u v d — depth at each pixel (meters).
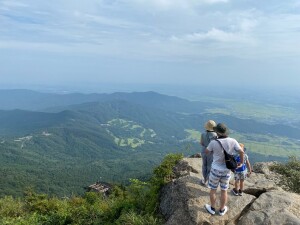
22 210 19.41
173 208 9.32
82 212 14.15
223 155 8.23
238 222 8.34
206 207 8.50
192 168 11.21
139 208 11.08
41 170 166.75
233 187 9.88
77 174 161.62
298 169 12.77
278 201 8.76
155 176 11.23
